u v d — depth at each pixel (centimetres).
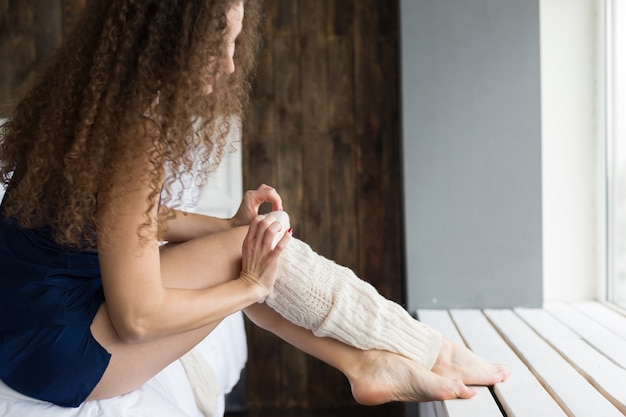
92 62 135
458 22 308
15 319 139
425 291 310
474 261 308
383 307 173
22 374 137
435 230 309
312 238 359
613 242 299
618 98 288
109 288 133
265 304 176
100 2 138
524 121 306
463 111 308
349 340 171
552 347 221
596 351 210
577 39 311
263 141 359
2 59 354
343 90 358
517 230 307
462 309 308
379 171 358
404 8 309
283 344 361
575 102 312
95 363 138
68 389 137
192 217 186
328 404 361
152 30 131
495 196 307
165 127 132
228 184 335
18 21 354
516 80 306
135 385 145
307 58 358
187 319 138
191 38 132
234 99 161
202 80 135
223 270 155
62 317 138
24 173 143
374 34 356
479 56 307
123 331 134
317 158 359
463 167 308
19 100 155
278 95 358
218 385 204
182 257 154
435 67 309
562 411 151
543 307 304
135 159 129
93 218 132
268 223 151
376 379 169
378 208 358
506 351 216
